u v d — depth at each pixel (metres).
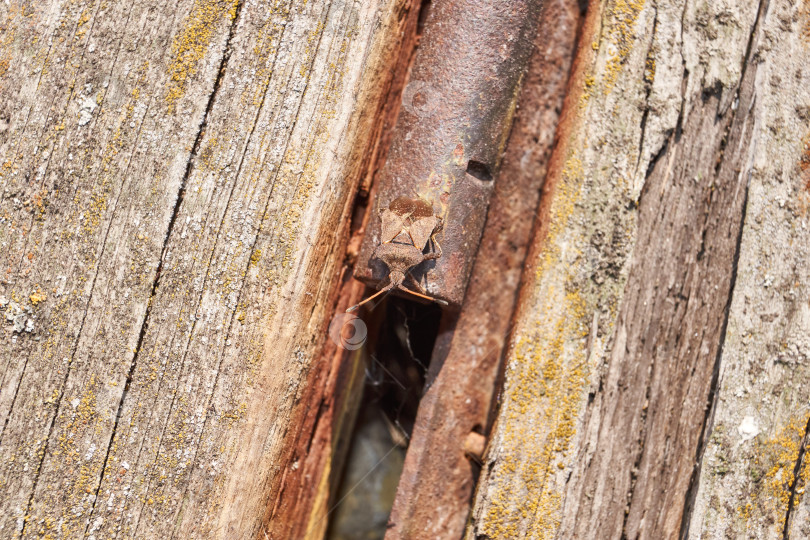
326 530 0.47
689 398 0.46
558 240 0.46
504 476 0.45
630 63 0.46
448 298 0.46
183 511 0.45
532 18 0.47
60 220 0.45
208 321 0.45
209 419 0.45
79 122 0.45
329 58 0.46
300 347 0.45
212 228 0.45
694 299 0.46
